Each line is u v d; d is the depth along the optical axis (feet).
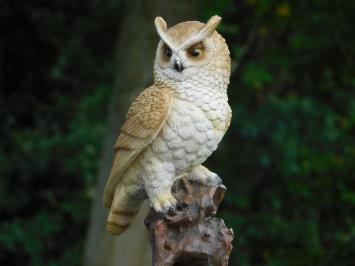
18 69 52.75
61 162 49.80
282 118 47.09
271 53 45.39
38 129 51.29
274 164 49.06
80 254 49.19
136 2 38.75
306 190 46.50
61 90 52.54
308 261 45.06
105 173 39.34
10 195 50.06
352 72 44.47
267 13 44.04
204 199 17.37
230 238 17.24
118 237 39.09
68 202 50.16
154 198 17.52
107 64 51.57
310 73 47.34
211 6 43.96
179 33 17.37
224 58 17.63
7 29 51.93
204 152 17.61
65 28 51.78
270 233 47.39
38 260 48.67
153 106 17.29
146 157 17.53
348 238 43.14
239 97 48.96
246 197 49.11
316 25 42.45
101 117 49.21
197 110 17.31
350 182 45.27
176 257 17.11
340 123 48.65
